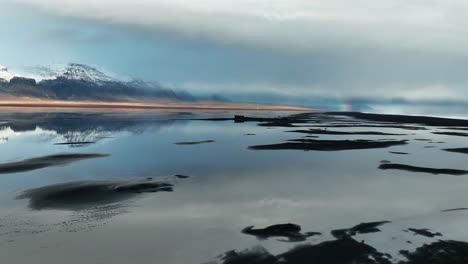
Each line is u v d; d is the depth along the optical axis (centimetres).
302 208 1972
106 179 2664
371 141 5159
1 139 5484
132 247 1478
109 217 1830
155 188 2400
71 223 1745
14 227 1697
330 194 2258
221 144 4844
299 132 6706
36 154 3934
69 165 3253
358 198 2166
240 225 1711
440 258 1355
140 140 5388
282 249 1442
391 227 1677
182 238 1562
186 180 2641
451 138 5772
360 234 1591
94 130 7156
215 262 1344
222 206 2006
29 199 2138
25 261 1363
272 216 1836
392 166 3209
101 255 1411
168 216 1841
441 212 1900
